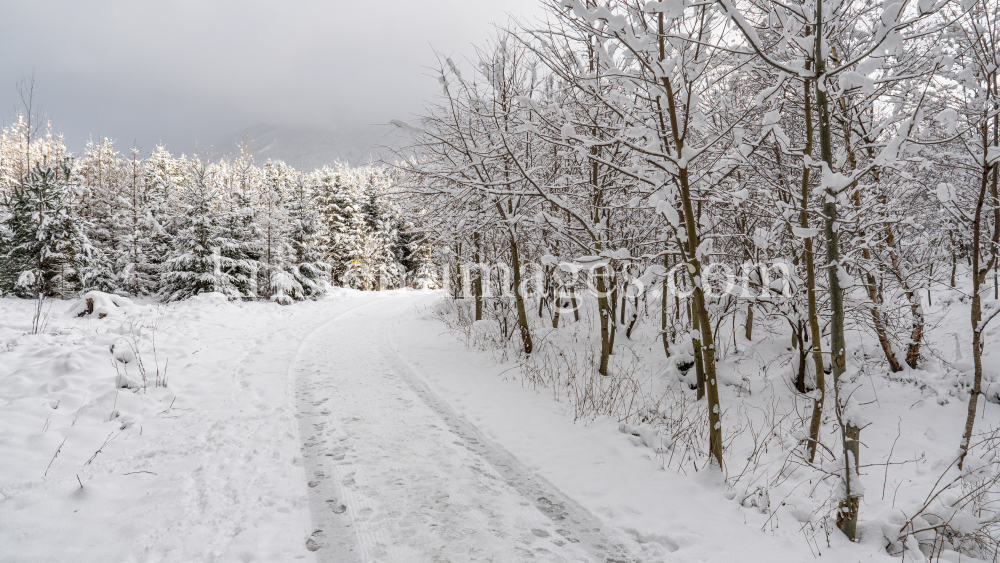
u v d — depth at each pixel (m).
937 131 5.45
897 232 6.92
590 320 11.60
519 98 4.80
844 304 6.67
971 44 4.15
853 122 5.75
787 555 3.23
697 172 5.61
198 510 3.54
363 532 3.38
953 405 5.79
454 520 3.61
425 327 13.17
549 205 8.66
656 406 6.40
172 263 17.97
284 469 4.29
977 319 4.06
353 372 8.01
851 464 3.41
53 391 5.52
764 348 8.32
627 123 5.52
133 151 23.62
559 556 3.21
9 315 10.37
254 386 6.82
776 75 4.64
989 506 3.83
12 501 3.39
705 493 4.18
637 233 8.76
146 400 5.82
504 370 8.41
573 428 5.75
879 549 3.32
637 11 4.58
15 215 15.42
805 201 4.44
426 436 5.29
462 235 10.86
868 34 5.31
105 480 3.88
